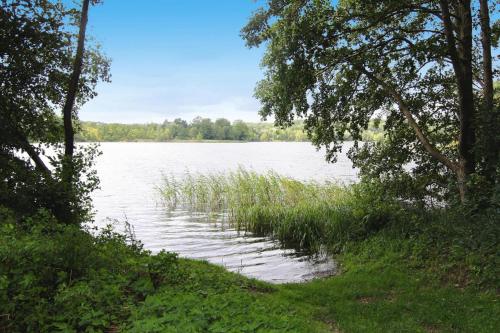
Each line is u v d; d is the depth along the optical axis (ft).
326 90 52.16
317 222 57.06
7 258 19.43
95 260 23.20
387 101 55.57
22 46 39.45
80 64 43.24
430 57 43.93
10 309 16.33
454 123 53.31
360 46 50.62
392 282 33.30
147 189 132.87
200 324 16.43
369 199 54.19
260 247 55.47
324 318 26.03
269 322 17.84
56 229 25.25
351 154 57.98
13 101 40.88
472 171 43.62
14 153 40.73
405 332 22.54
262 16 49.42
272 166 212.02
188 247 56.80
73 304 17.51
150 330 15.48
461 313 25.09
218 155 344.69
